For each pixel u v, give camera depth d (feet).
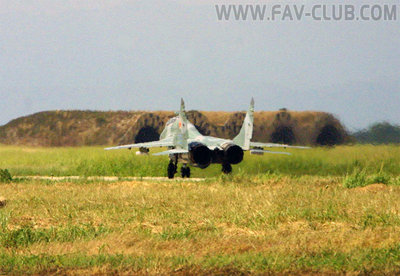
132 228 131.54
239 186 225.15
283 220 140.46
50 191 209.87
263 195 185.26
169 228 129.39
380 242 110.73
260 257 98.89
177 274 92.84
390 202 161.58
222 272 92.89
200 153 302.66
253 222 135.44
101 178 299.99
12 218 146.82
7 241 119.24
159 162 370.53
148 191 203.82
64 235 124.57
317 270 92.79
